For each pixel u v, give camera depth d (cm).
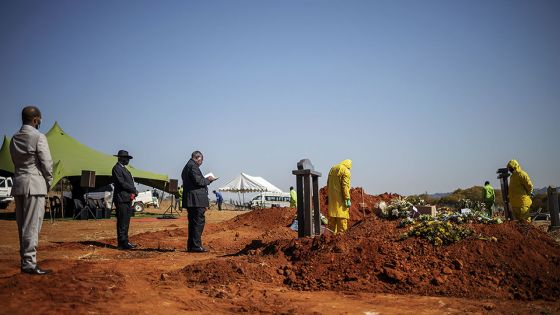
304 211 872
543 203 2339
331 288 612
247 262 712
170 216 2545
